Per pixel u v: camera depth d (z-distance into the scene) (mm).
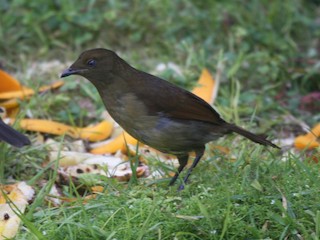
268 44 16438
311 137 12273
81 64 10211
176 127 10188
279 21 17078
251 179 10086
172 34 16516
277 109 14406
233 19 16859
